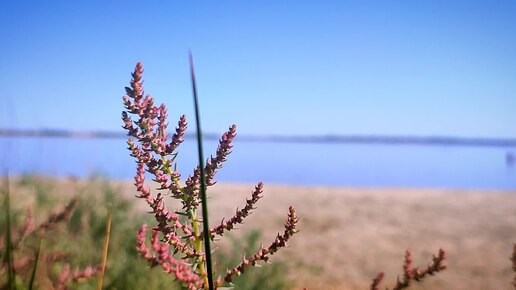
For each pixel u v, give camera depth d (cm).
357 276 555
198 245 135
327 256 631
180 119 126
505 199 1150
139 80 119
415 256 661
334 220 866
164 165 127
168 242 132
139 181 127
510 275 568
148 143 124
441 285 524
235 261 457
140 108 120
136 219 475
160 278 356
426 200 1120
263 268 474
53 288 188
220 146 130
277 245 138
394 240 735
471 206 1051
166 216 130
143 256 137
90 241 393
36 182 512
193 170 129
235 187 1312
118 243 414
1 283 166
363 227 828
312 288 492
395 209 1001
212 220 845
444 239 755
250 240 501
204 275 136
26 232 209
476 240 746
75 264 327
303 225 828
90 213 443
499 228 835
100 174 646
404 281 169
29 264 187
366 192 1252
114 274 353
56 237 298
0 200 210
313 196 1158
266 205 1012
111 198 536
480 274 571
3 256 181
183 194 130
